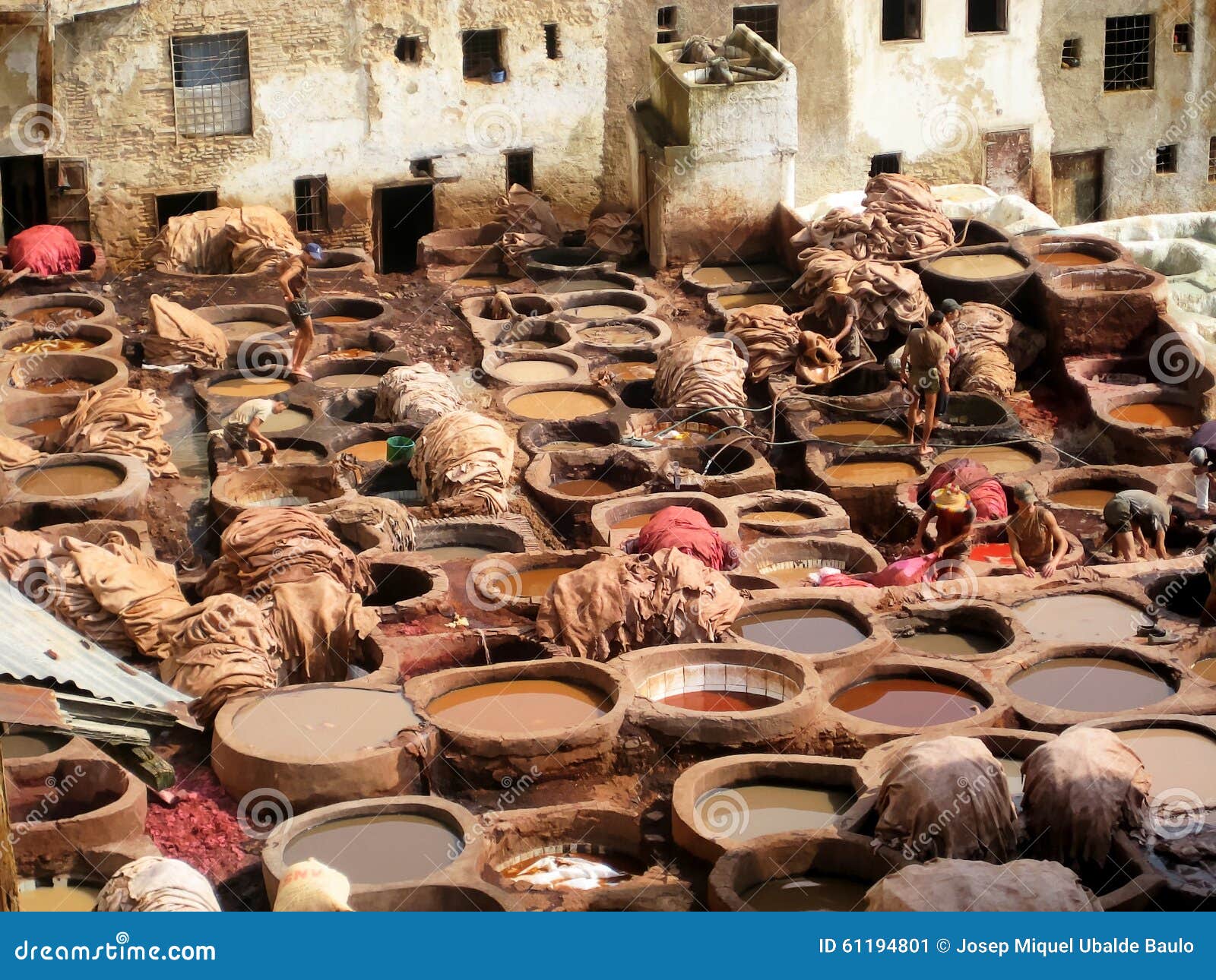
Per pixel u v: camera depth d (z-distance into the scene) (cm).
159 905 1584
